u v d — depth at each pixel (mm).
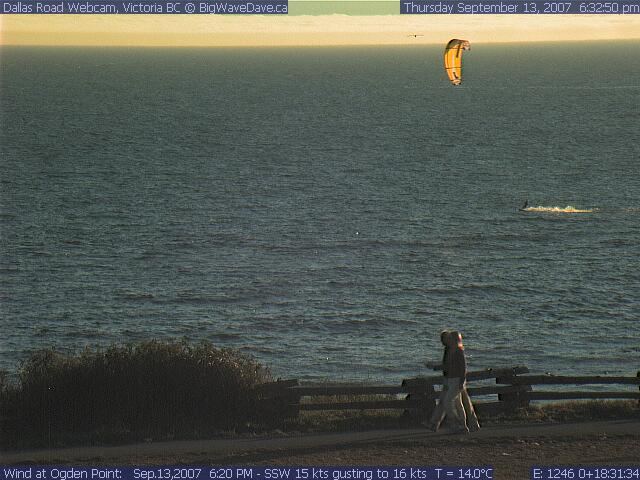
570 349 157625
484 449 60938
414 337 166625
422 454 59906
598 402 74688
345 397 78938
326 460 58625
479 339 164625
